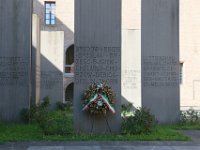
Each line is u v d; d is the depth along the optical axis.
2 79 16.66
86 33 13.52
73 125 13.38
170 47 16.44
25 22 16.86
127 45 24.52
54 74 26.86
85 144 11.40
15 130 13.97
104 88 13.09
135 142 11.81
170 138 12.35
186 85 30.05
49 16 37.44
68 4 37.41
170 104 16.34
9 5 16.86
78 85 13.42
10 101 16.64
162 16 16.45
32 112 16.59
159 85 16.31
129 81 24.38
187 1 30.34
